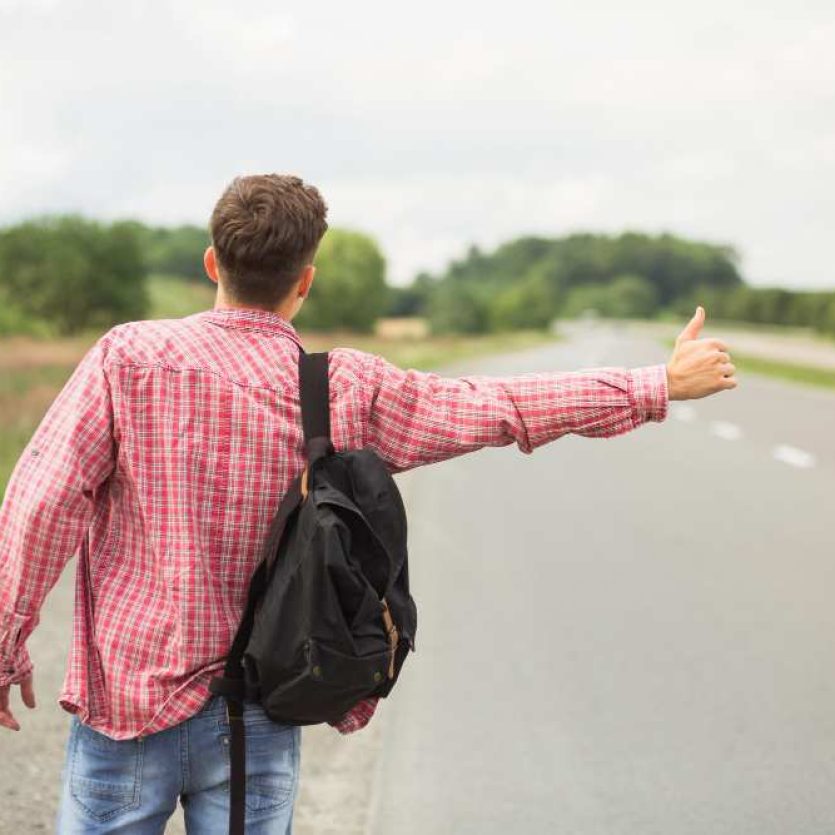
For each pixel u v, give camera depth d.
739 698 5.35
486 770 4.52
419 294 149.00
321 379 2.21
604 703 5.28
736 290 153.75
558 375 2.37
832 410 22.98
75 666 2.16
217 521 2.14
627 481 12.76
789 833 3.99
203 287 72.31
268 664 2.04
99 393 2.12
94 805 2.17
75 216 51.59
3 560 2.13
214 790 2.18
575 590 7.47
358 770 4.51
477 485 12.56
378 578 2.11
